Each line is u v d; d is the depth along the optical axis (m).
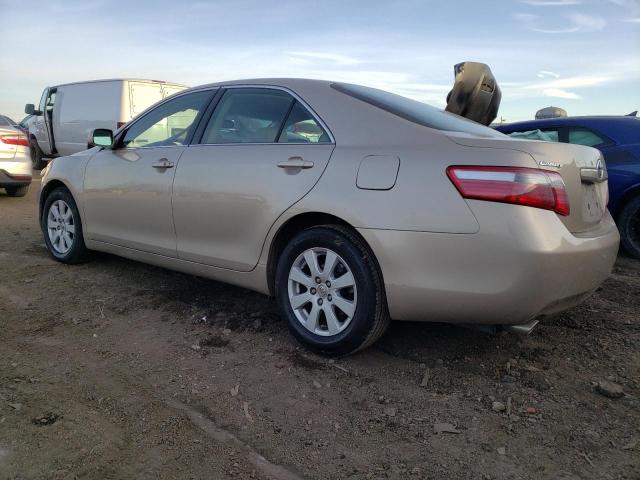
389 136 3.05
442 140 2.88
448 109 6.83
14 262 5.10
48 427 2.49
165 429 2.52
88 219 4.72
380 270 2.96
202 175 3.71
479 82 6.59
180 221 3.88
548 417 2.68
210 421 2.61
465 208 2.68
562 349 3.42
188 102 4.17
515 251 2.58
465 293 2.71
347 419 2.66
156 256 4.17
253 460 2.33
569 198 2.78
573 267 2.70
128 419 2.59
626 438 2.50
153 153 4.18
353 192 2.99
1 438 2.39
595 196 3.14
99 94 11.51
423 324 3.75
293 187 3.23
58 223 5.12
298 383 2.99
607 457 2.38
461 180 2.70
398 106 3.38
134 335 3.56
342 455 2.38
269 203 3.33
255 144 3.55
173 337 3.54
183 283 4.59
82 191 4.71
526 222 2.58
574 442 2.48
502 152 2.69
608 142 5.94
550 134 6.38
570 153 2.89
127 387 2.89
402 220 2.82
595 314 4.02
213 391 2.88
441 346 3.44
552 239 2.61
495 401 2.81
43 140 13.50
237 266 3.58
